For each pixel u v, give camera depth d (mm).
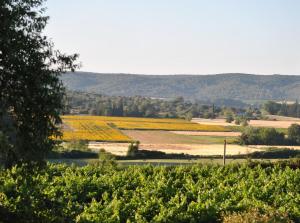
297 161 64875
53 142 27562
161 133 159500
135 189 41469
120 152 103688
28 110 26266
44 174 42438
